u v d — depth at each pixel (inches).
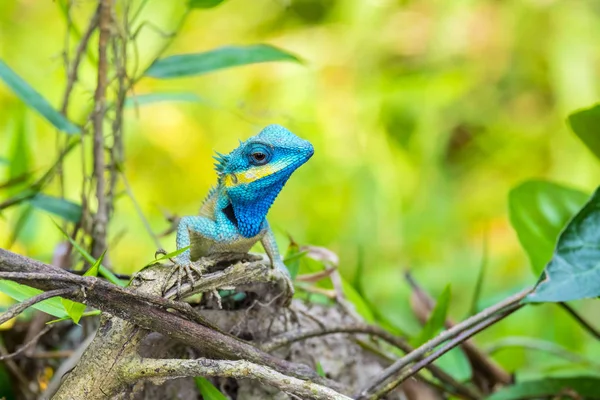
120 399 105.4
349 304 146.2
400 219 340.8
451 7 396.8
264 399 126.6
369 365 150.2
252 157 126.8
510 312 124.0
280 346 124.7
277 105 364.2
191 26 394.6
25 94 141.2
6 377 149.5
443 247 351.9
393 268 310.7
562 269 115.6
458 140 407.2
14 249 207.8
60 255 155.4
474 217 378.3
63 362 150.2
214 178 356.2
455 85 382.0
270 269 120.4
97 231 151.6
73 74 154.6
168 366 101.7
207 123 361.1
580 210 117.5
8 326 154.4
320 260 150.5
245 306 133.0
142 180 348.5
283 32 399.9
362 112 372.5
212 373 101.1
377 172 354.6
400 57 398.0
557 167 378.0
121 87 152.0
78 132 145.0
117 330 102.7
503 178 394.3
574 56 382.9
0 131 287.7
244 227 127.6
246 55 155.6
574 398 146.0
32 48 340.2
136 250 285.1
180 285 108.3
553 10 393.7
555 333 242.4
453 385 153.3
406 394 159.0
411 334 195.8
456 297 313.1
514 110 410.3
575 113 141.3
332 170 350.3
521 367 232.8
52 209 154.5
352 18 394.3
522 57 399.5
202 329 105.7
